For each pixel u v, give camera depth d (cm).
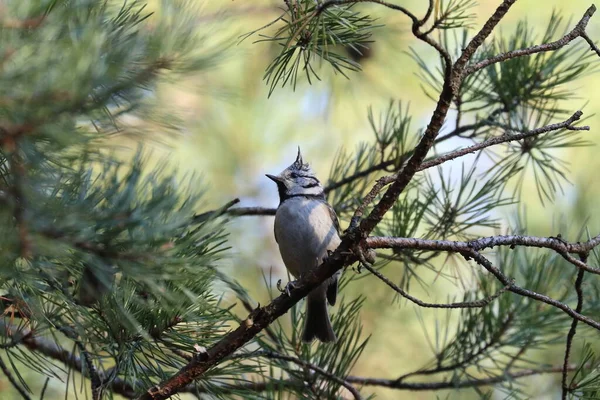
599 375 551
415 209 731
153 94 345
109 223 343
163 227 354
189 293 402
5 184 338
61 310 481
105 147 361
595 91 1072
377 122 1080
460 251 515
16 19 308
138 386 544
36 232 328
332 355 642
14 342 516
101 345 474
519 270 722
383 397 962
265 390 648
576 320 538
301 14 496
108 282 370
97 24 327
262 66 979
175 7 344
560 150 1092
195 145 1027
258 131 1061
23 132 312
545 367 755
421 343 988
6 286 409
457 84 441
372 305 980
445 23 500
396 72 1029
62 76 300
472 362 715
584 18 485
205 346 511
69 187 359
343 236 500
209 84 490
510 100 768
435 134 454
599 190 1056
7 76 295
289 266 866
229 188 1050
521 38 841
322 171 1078
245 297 502
